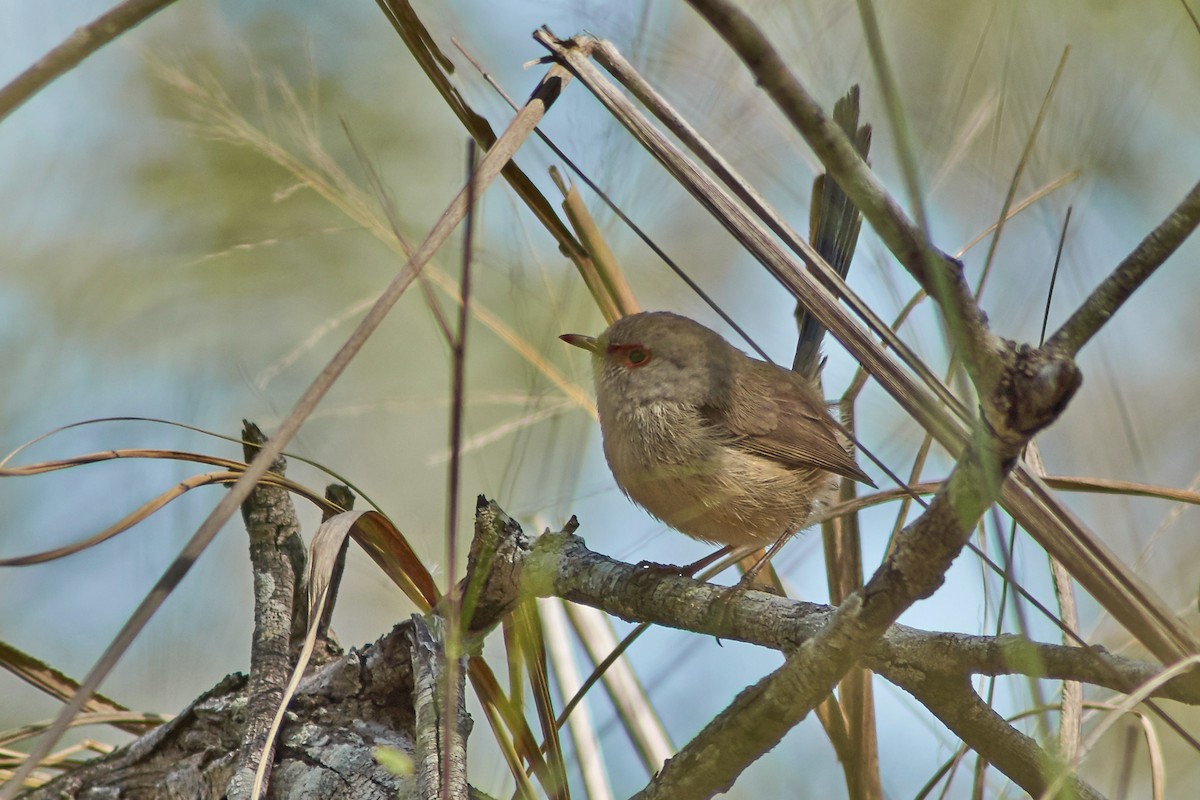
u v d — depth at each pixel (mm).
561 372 5750
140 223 9656
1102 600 3773
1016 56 5211
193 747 5805
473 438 5789
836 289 4254
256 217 9273
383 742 5488
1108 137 5699
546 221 5891
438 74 5449
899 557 3658
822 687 4191
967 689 4359
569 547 6379
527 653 5555
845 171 3025
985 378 3010
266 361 9617
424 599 6047
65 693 6438
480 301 7348
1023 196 6574
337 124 8852
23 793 5914
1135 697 3398
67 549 4492
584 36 4605
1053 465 8828
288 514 6359
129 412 9523
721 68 5457
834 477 9086
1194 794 6969
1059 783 3768
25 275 9641
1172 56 7070
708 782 4660
